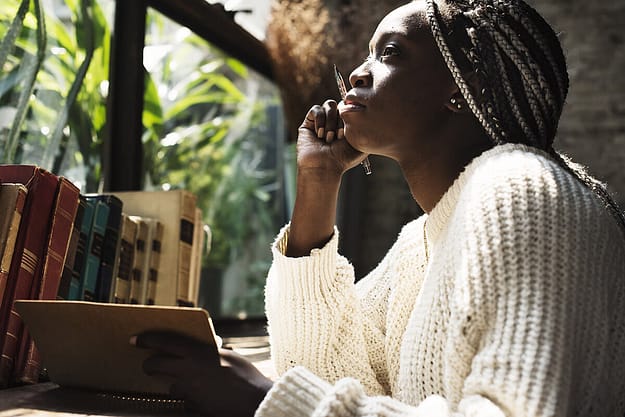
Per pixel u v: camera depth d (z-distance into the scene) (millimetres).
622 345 743
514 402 636
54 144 1740
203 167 2873
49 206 1122
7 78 1580
